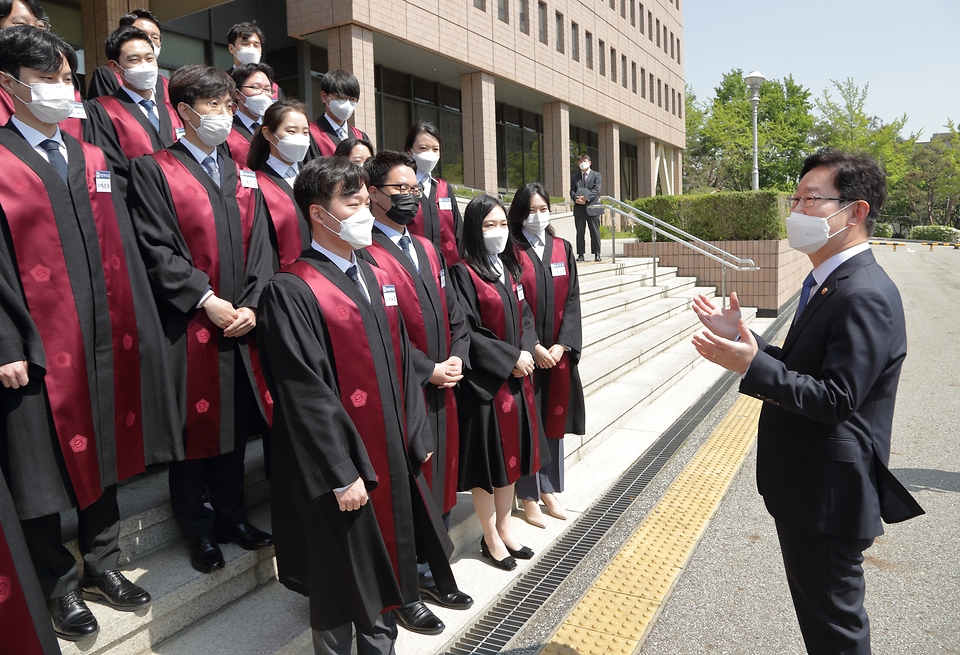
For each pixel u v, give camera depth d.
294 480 2.57
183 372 2.97
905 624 3.16
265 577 3.24
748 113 47.50
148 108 3.78
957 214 68.94
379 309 2.78
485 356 3.57
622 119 27.97
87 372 2.56
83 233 2.62
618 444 5.71
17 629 2.07
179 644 2.73
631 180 34.16
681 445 5.68
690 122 52.69
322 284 2.61
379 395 2.69
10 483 2.34
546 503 4.33
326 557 2.50
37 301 2.45
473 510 4.13
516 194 4.07
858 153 2.21
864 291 2.08
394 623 2.79
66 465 2.46
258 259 3.24
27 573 2.12
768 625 3.15
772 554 3.86
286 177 3.60
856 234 2.21
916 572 3.64
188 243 3.05
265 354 2.58
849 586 2.16
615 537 4.09
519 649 2.96
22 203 2.45
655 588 3.48
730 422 6.38
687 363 8.23
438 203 4.48
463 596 3.27
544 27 21.48
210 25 13.29
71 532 2.91
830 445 2.11
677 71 35.53
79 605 2.53
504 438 3.63
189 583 2.83
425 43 15.72
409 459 2.85
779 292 12.09
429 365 3.16
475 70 18.25
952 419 6.38
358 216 2.60
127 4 9.87
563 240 4.36
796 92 49.75
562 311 4.21
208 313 2.97
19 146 2.52
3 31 2.47
